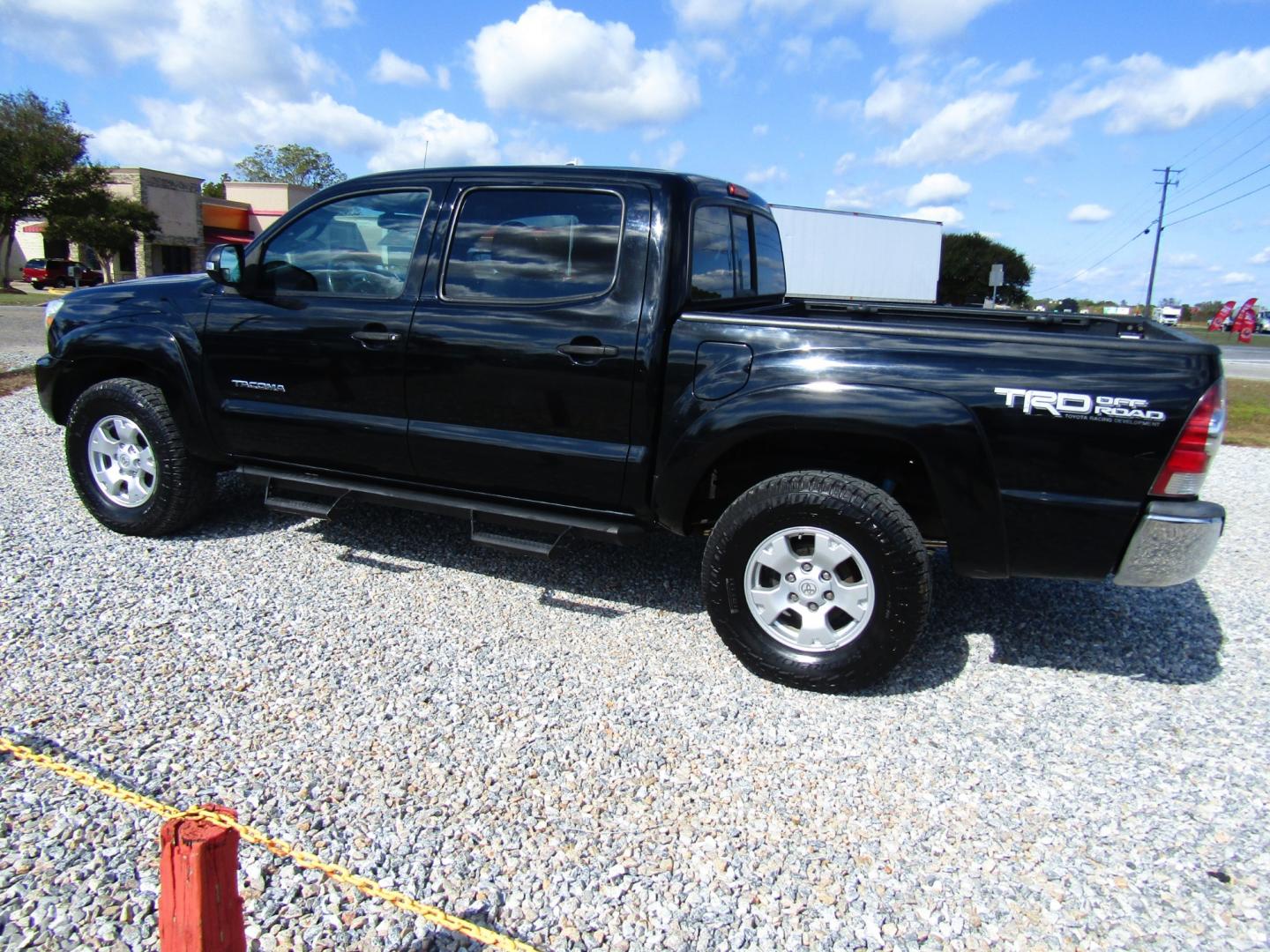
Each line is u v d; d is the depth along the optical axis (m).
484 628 3.82
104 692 3.13
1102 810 2.70
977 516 3.14
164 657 3.41
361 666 3.42
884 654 3.22
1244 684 3.55
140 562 4.34
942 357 3.13
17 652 3.38
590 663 3.53
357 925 2.12
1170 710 3.32
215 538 4.73
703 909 2.23
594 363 3.55
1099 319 4.21
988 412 3.07
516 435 3.77
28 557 4.32
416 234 3.94
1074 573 3.16
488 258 3.80
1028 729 3.16
